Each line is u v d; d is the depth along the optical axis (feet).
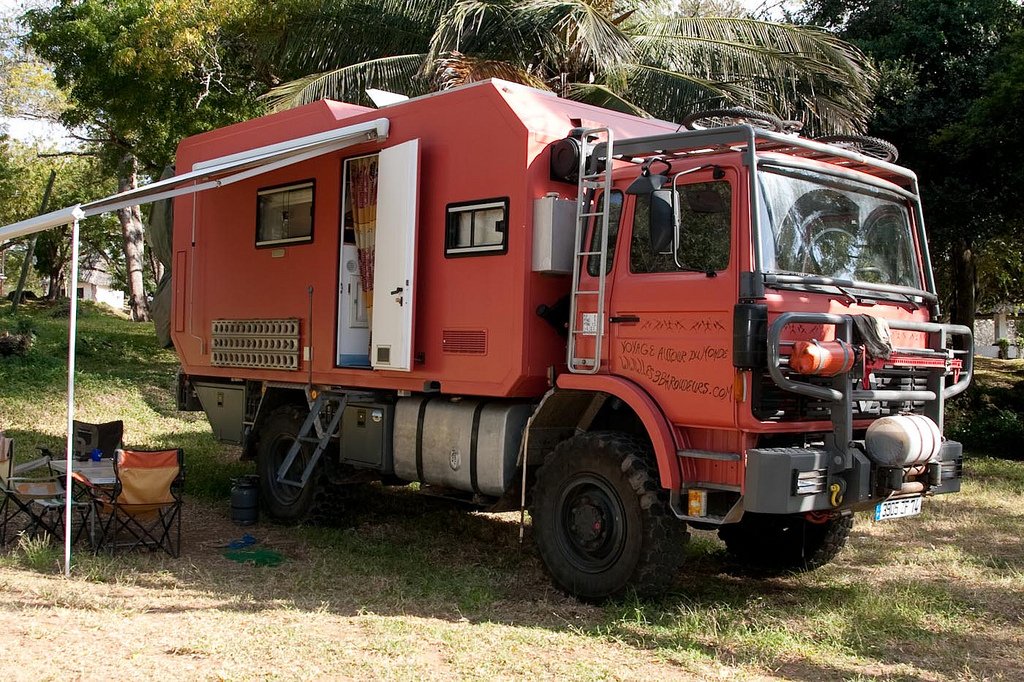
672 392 18.81
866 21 61.26
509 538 26.55
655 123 23.94
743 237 17.99
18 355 55.93
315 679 14.65
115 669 14.78
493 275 21.56
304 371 27.02
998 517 30.45
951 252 63.98
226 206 30.04
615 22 47.96
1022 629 18.78
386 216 23.65
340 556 23.79
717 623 18.43
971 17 55.36
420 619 18.31
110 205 21.71
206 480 33.45
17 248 138.62
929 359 20.03
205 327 30.89
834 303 19.02
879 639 17.88
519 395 21.50
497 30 45.65
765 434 18.34
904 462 18.13
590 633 17.70
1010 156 48.96
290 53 52.08
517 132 21.15
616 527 19.42
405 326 22.85
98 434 27.50
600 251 20.33
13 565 21.27
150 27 53.52
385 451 24.47
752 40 48.91
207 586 20.43
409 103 24.06
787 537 23.36
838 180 20.07
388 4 48.62
